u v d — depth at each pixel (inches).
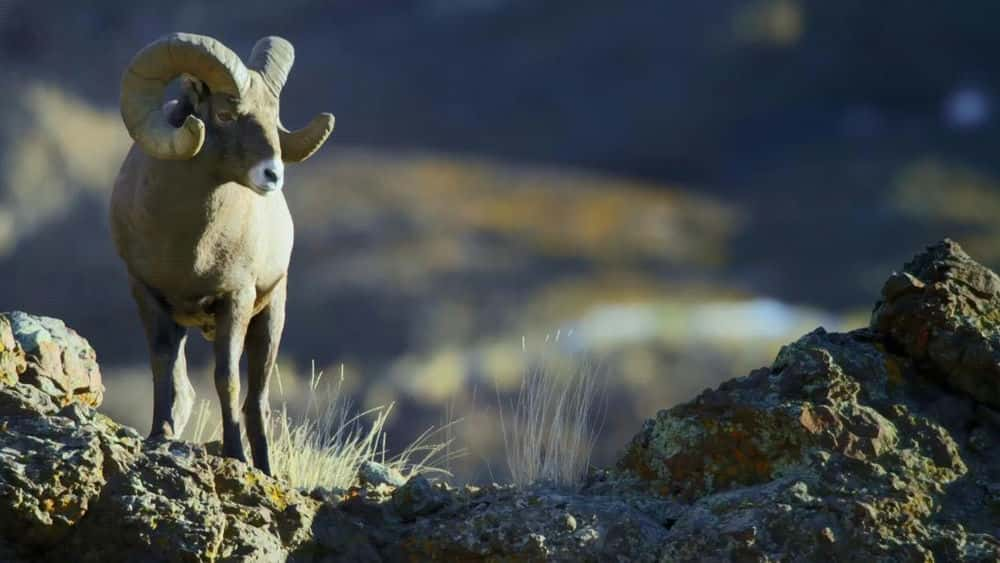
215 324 1170.0
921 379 1138.7
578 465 1234.0
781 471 1087.6
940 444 1094.4
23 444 1006.4
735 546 1034.1
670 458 1128.8
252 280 1166.3
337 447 1344.7
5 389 1043.3
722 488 1107.9
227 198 1128.8
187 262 1134.4
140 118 1102.4
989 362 1115.3
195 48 1096.8
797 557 1027.9
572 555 1048.8
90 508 999.6
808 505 1048.2
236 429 1152.8
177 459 1026.1
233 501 1036.5
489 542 1055.6
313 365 1455.5
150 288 1163.3
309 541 1044.5
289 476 1242.0
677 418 1136.8
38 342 1139.3
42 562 1000.2
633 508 1088.2
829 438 1083.9
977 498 1071.6
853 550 1029.8
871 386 1127.0
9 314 1160.2
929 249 1188.5
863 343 1159.0
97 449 1007.6
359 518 1093.1
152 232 1130.7
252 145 1111.6
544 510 1070.4
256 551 1005.8
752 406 1104.8
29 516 984.3
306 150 1154.0
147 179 1123.9
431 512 1104.2
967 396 1128.8
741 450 1106.1
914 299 1147.3
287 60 1146.0
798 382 1120.8
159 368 1165.7
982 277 1157.7
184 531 992.9
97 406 1196.5
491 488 1154.7
